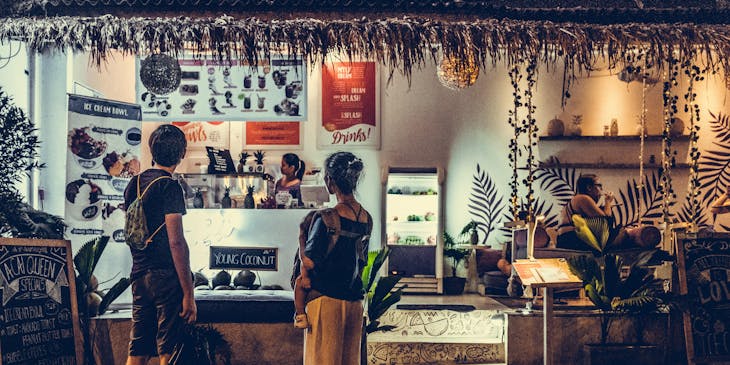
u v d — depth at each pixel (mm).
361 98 11031
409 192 10977
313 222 4457
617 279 6762
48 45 7016
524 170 11055
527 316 7094
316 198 8156
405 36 6500
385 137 11023
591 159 11000
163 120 9141
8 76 7441
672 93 10938
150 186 5039
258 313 6547
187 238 7992
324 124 11008
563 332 6992
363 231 4500
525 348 7086
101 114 7438
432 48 6637
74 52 6961
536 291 7508
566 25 6672
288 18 6648
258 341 6555
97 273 7352
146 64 7105
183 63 9109
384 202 10641
